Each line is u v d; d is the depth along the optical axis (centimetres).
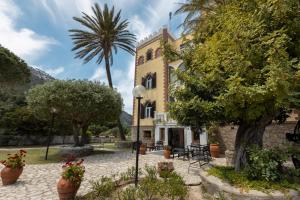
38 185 716
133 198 504
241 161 582
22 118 2562
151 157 1416
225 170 612
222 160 1226
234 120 602
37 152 1708
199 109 532
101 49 2428
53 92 1373
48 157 1399
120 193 560
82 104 1384
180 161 1223
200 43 703
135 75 2634
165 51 764
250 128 588
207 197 526
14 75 2586
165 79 2178
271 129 1120
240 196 462
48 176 848
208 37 650
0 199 576
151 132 2242
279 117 614
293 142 850
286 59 412
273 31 464
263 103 472
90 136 3288
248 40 460
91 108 1438
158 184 539
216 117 564
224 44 512
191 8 1362
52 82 1445
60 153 1516
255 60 468
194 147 1395
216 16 666
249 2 533
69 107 1376
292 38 496
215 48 528
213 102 543
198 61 599
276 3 443
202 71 582
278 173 505
